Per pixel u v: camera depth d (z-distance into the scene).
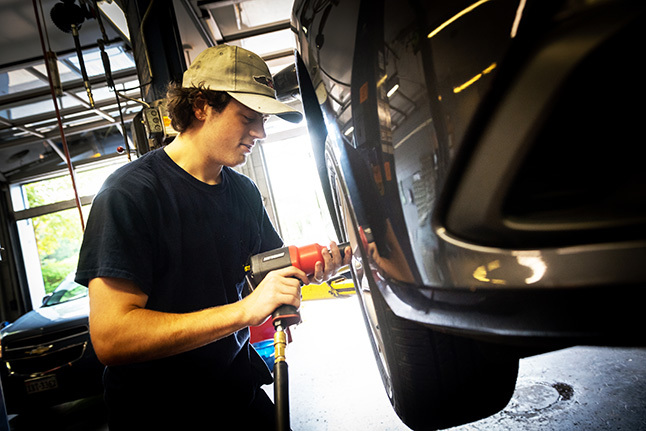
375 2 0.50
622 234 0.36
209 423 0.99
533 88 0.38
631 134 0.36
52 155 6.78
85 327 2.79
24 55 4.28
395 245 0.54
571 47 0.36
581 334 0.39
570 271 0.38
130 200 0.85
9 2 3.52
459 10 0.42
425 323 0.54
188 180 0.97
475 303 0.45
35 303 7.18
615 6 0.33
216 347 0.99
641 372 1.72
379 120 0.52
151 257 0.87
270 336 3.09
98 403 3.04
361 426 1.87
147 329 0.75
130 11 2.52
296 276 0.84
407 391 0.68
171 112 0.97
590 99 0.37
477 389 0.67
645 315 0.35
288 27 4.34
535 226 0.40
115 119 6.16
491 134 0.41
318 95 0.65
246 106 0.91
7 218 7.00
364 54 0.53
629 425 1.37
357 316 3.73
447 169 0.45
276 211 6.83
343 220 0.88
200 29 3.55
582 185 0.38
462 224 0.45
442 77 0.44
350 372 2.51
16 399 2.68
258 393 1.13
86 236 0.82
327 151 0.78
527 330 0.42
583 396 1.63
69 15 2.21
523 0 0.38
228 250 1.04
